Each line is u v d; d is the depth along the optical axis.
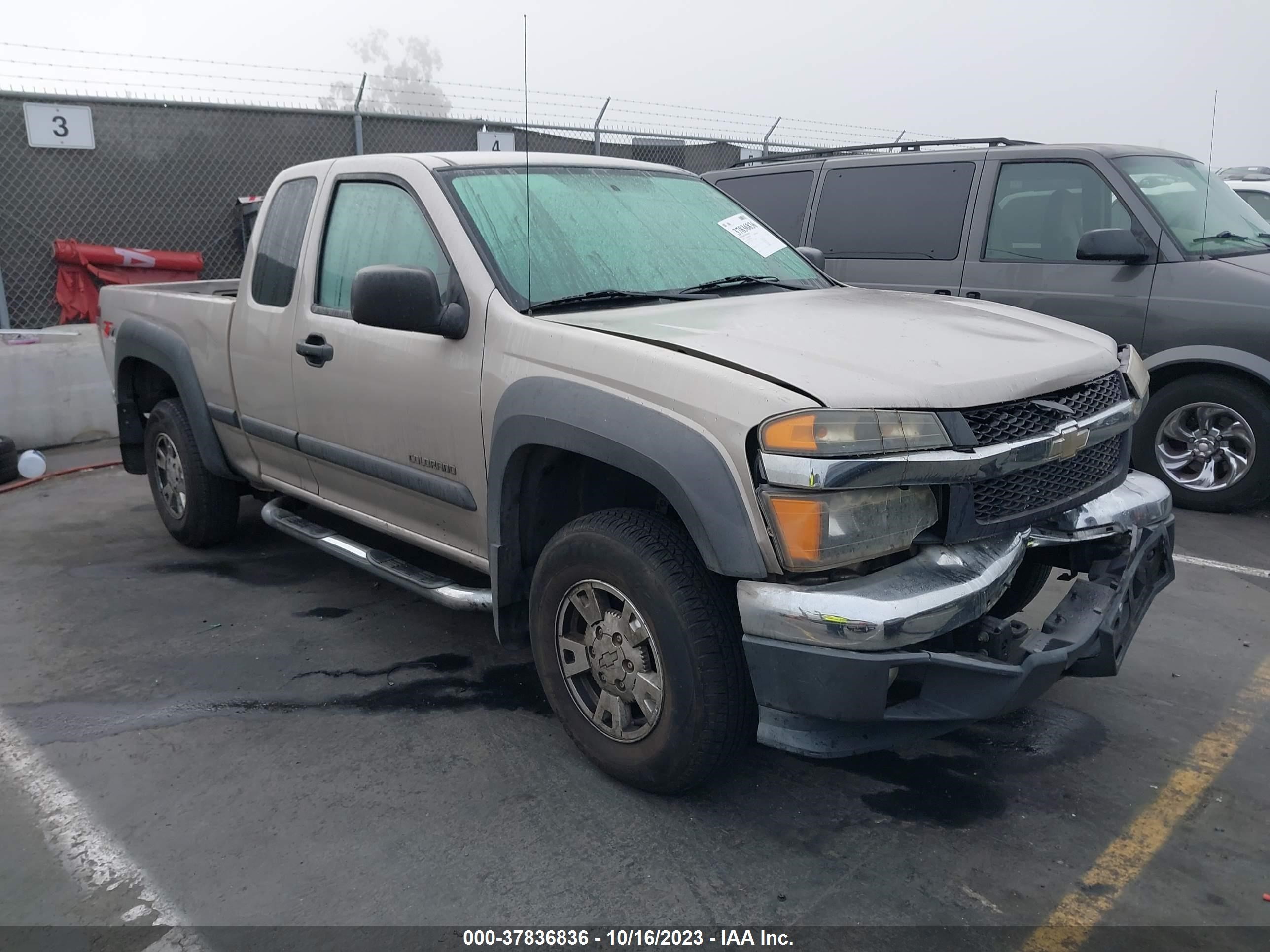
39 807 2.92
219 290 5.59
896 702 2.51
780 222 7.28
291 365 3.99
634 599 2.72
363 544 4.52
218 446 4.78
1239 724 3.36
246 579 4.79
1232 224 5.96
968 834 2.76
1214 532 5.39
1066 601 2.83
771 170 7.41
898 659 2.36
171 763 3.15
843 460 2.33
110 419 7.83
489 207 3.41
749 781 3.02
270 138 11.44
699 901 2.49
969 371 2.61
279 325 4.06
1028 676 2.49
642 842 2.72
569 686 3.03
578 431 2.74
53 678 3.75
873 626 2.32
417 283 3.05
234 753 3.21
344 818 2.84
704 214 3.96
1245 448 5.56
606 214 3.63
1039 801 2.92
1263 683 3.65
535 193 3.56
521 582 3.24
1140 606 3.02
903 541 2.48
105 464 7.04
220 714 3.46
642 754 2.82
